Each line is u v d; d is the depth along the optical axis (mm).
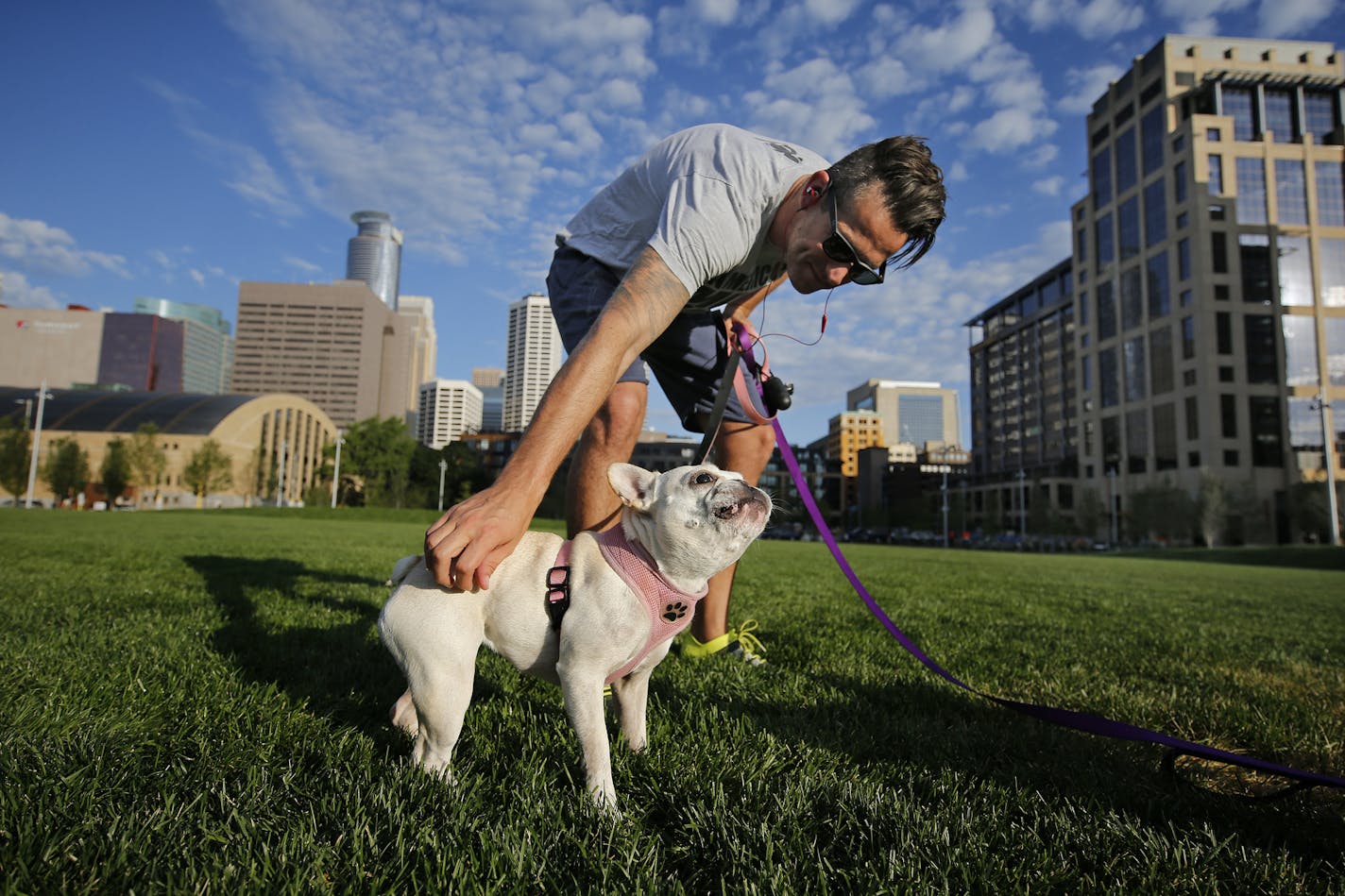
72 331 161625
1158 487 67312
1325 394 73312
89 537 13031
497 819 1939
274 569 7926
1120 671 4262
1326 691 3984
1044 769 2564
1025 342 119062
